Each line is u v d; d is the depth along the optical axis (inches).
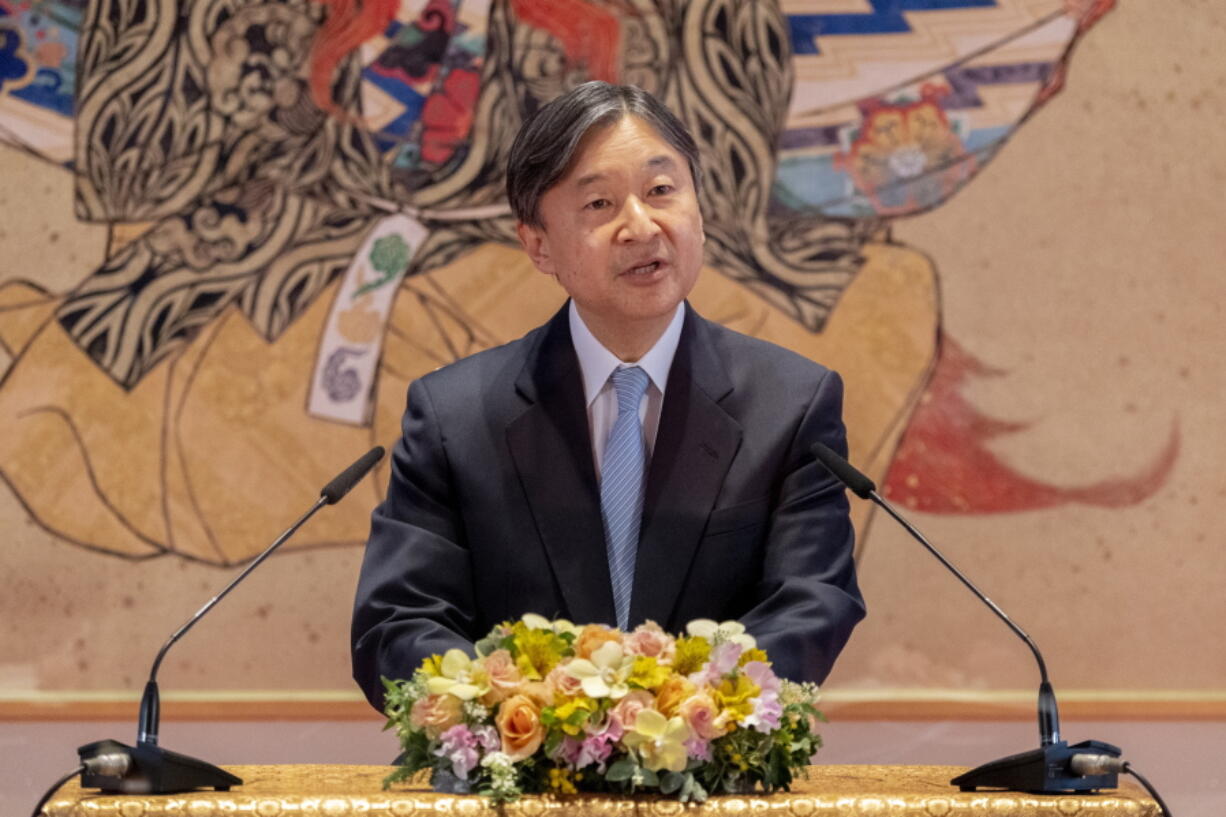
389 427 479.8
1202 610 483.2
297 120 485.7
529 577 253.8
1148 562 484.1
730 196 488.1
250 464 475.8
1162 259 492.7
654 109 249.9
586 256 245.3
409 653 225.6
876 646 476.1
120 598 469.1
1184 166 494.9
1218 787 473.4
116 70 483.5
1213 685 480.4
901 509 482.3
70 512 470.9
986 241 491.2
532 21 490.6
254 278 480.7
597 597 251.6
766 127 490.0
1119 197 493.4
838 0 493.4
